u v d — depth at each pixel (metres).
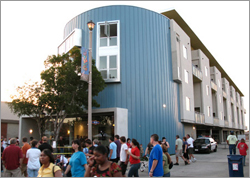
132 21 19.27
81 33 19.62
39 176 4.55
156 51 19.88
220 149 26.91
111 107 17.70
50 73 14.29
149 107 18.41
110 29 19.16
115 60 18.31
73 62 14.67
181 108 22.23
